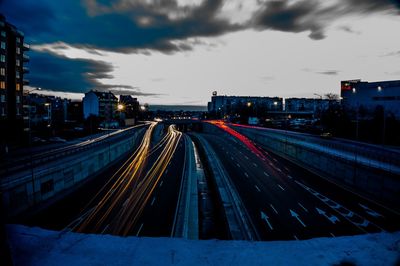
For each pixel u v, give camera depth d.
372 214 25.94
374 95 72.25
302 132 73.75
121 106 120.00
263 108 148.00
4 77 50.75
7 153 38.53
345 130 59.50
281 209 28.00
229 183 38.25
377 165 31.20
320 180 39.03
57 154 35.06
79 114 128.62
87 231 21.69
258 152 67.62
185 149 75.25
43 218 24.06
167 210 27.09
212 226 27.16
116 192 33.09
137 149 73.19
